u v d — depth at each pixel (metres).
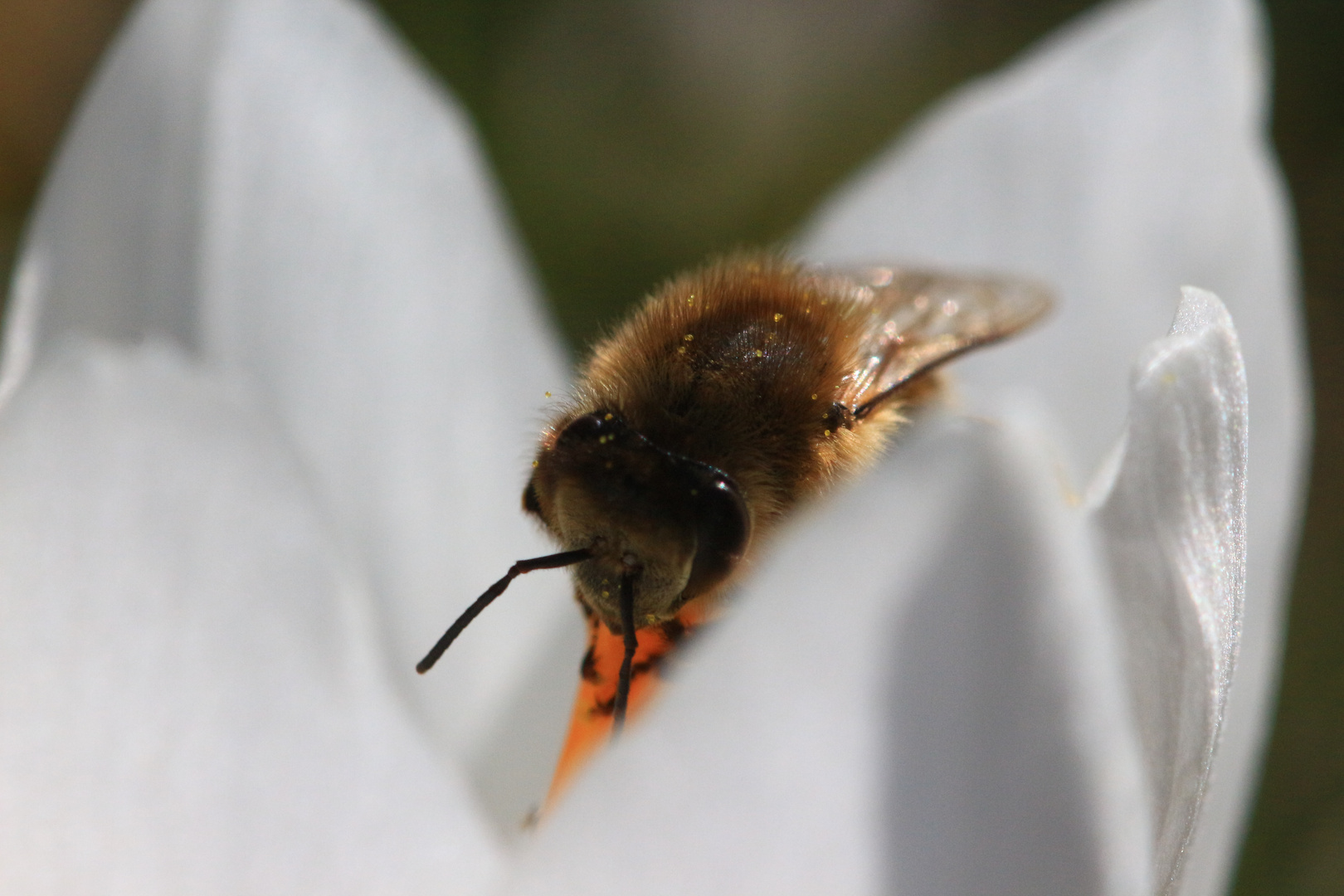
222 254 0.11
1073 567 0.09
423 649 0.11
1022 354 0.11
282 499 0.09
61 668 0.09
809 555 0.09
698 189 0.19
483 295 0.11
